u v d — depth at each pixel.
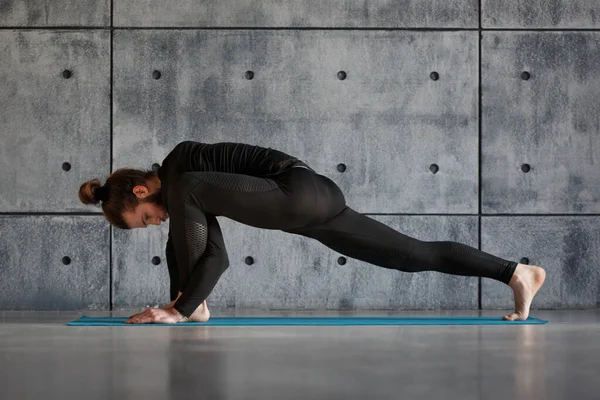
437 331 3.30
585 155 5.55
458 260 3.75
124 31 5.49
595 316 4.57
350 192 5.48
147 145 5.46
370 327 3.55
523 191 5.54
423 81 5.52
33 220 5.43
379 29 5.53
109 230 5.44
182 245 3.47
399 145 5.50
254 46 5.49
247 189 3.37
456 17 5.55
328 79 5.50
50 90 5.47
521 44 5.56
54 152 5.46
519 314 3.91
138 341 2.80
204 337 2.97
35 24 5.49
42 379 1.84
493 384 1.74
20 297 5.42
